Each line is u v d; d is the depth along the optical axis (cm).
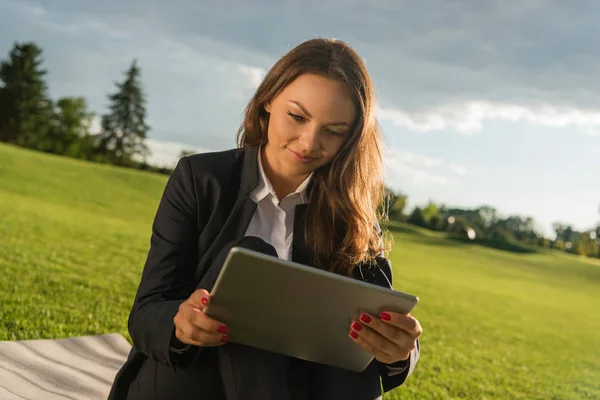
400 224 2069
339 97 171
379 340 157
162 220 181
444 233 2123
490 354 630
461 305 939
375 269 193
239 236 180
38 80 2609
